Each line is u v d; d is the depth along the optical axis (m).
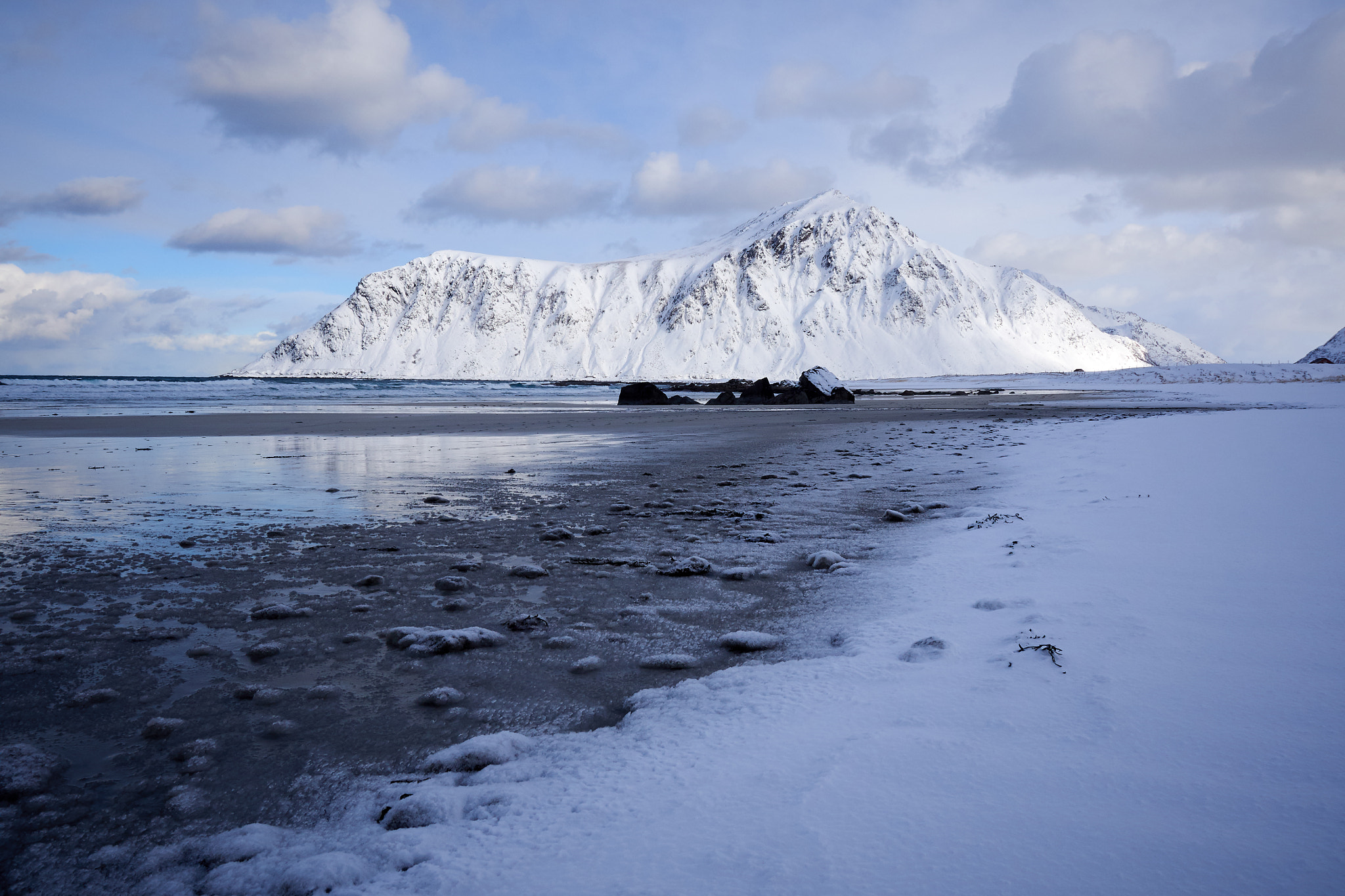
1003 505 7.31
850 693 2.82
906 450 14.13
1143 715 2.40
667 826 1.94
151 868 1.96
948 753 2.22
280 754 2.62
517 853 1.88
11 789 2.32
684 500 8.45
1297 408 25.39
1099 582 4.16
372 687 3.24
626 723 2.80
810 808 1.94
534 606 4.45
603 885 1.68
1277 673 2.69
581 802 2.13
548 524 7.02
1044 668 2.90
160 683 3.27
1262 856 1.59
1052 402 43.91
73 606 4.45
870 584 4.67
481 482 9.99
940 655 3.17
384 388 72.38
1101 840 1.70
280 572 5.27
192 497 8.63
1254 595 3.70
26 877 1.94
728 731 2.56
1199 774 1.99
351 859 1.88
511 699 3.10
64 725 2.85
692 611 4.28
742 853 1.76
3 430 18.27
